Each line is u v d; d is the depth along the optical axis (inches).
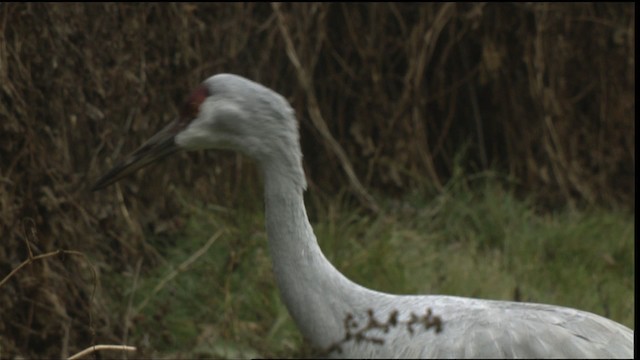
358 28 605.3
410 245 534.6
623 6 653.9
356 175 608.7
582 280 523.8
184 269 480.7
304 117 597.3
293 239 308.3
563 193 629.9
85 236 455.5
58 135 449.7
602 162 654.5
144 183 506.9
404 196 597.3
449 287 487.5
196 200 534.3
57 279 435.2
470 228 574.9
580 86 652.1
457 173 596.7
